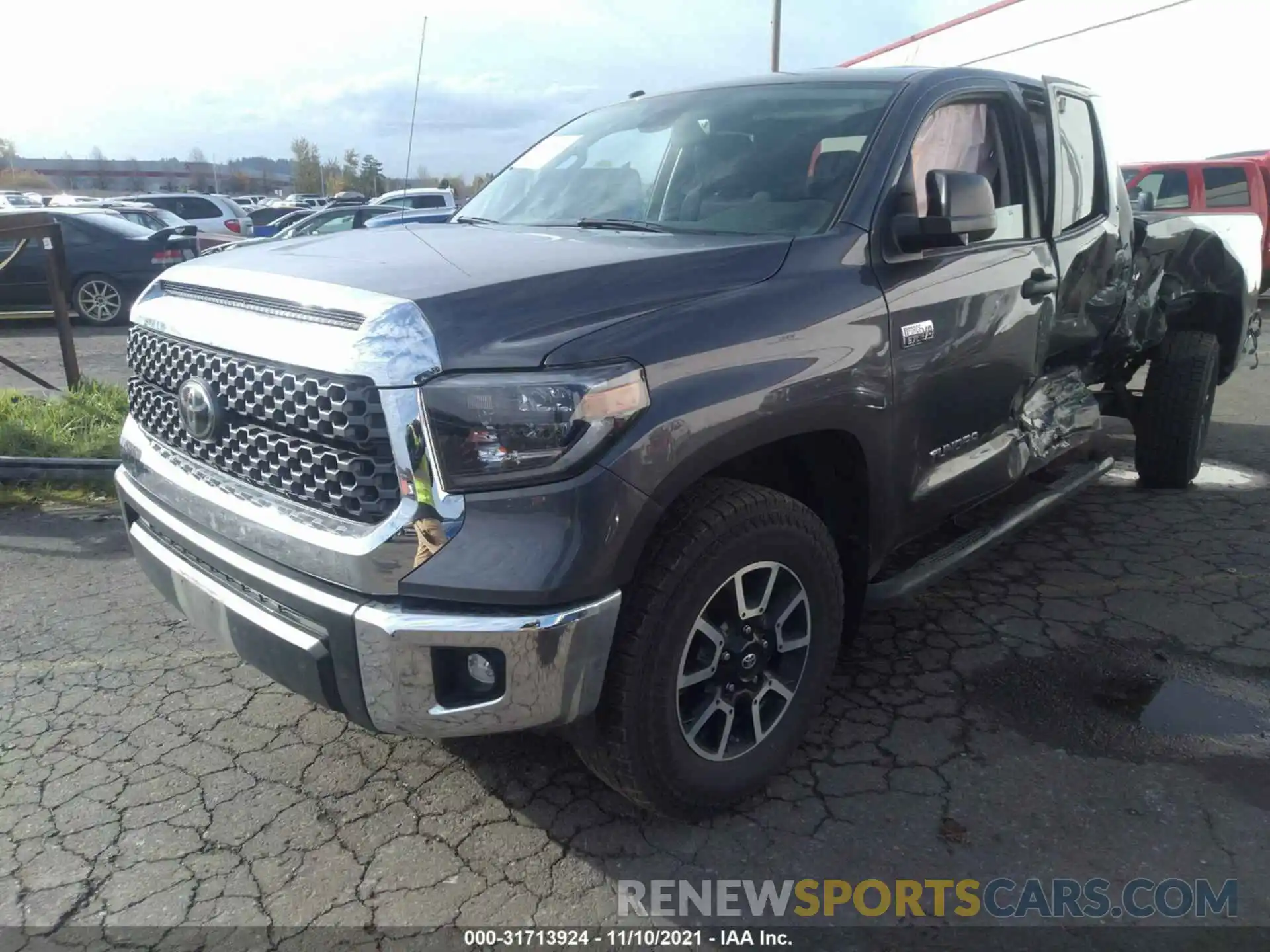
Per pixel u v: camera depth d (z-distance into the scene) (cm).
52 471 536
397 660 210
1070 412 413
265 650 235
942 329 300
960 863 247
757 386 237
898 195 298
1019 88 366
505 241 284
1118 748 296
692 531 231
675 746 241
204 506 250
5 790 277
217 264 264
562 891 238
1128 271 447
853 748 296
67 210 1282
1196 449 523
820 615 273
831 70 365
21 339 1177
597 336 217
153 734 305
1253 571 426
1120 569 429
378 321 209
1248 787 276
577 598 210
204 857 251
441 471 206
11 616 387
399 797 274
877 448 280
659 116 366
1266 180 1242
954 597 400
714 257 258
